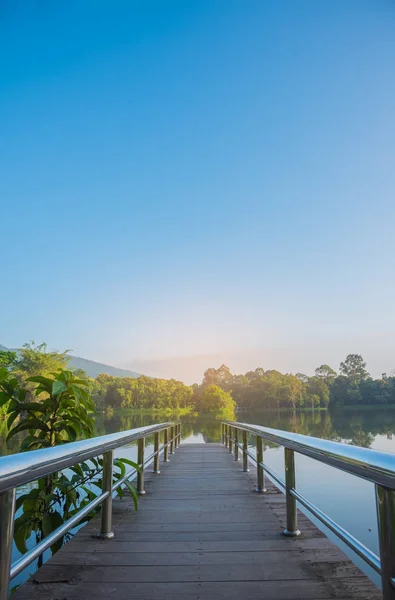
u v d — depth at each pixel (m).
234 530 3.26
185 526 3.38
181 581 2.30
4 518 1.36
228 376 106.00
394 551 1.38
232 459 8.23
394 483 1.26
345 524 5.45
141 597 2.10
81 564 2.54
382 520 1.42
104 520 3.08
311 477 9.17
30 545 3.91
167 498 4.48
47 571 2.44
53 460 1.57
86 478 3.85
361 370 99.69
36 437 3.94
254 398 97.75
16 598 2.09
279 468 10.62
